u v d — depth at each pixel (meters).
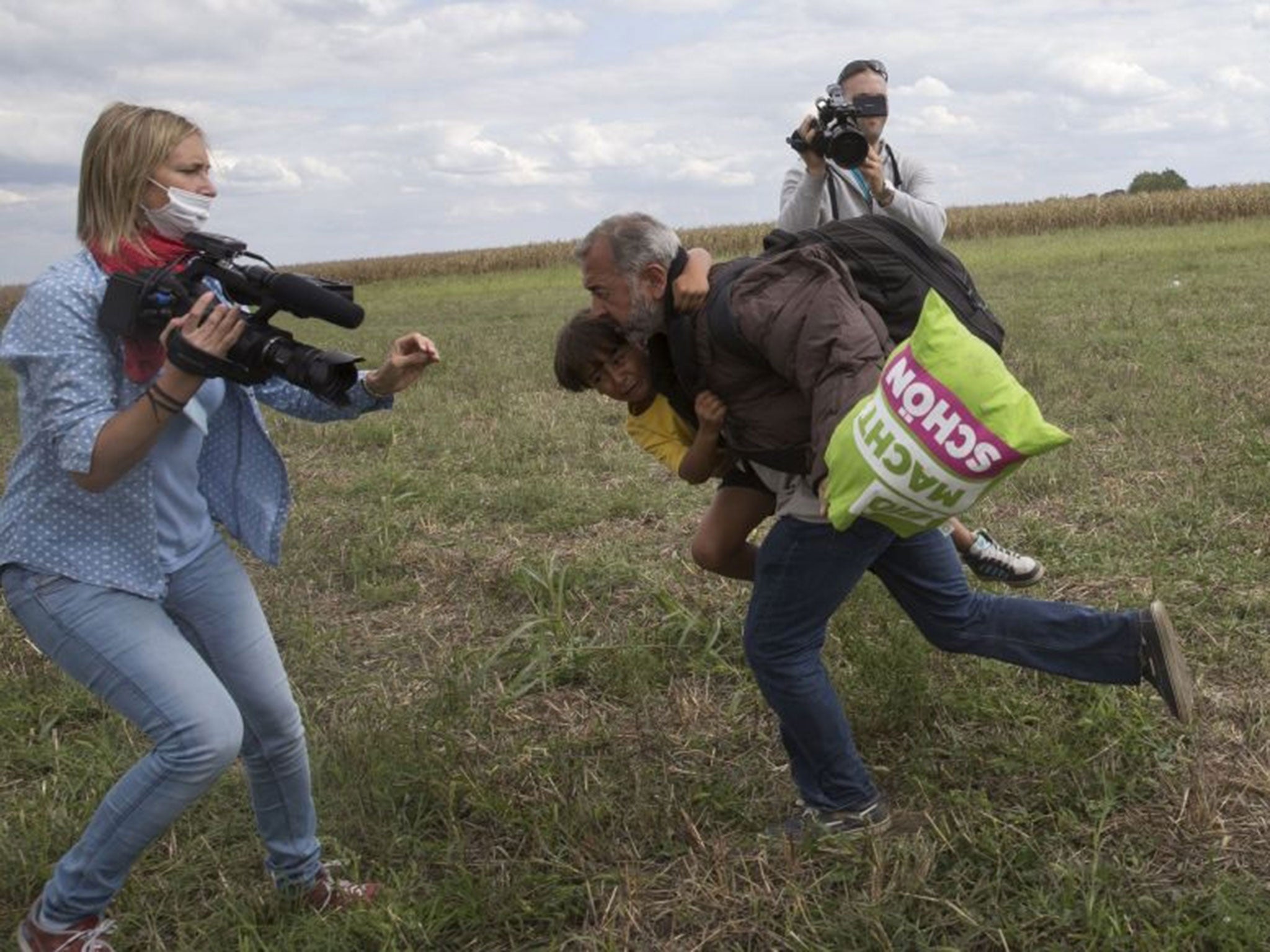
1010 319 13.22
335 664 4.84
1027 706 3.73
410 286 41.59
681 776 3.67
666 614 4.90
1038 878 2.94
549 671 4.48
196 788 2.69
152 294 2.53
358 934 3.05
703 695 4.21
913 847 3.06
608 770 3.75
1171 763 3.39
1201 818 3.09
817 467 2.78
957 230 39.19
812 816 3.24
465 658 4.71
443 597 5.52
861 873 3.04
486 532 6.43
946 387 2.60
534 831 3.38
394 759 3.77
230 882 3.36
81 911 2.78
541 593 5.25
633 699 4.21
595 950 2.92
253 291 2.57
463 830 3.53
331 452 8.82
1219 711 3.68
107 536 2.70
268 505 3.00
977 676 3.92
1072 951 2.70
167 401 2.47
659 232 2.95
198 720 2.67
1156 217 37.41
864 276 2.94
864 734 3.72
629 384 3.24
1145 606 4.43
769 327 2.81
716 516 3.54
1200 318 12.07
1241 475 5.90
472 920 3.07
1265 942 2.63
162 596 2.75
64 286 2.57
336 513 6.93
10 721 4.45
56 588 2.69
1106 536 5.32
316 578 5.87
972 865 3.03
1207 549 5.01
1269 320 11.56
